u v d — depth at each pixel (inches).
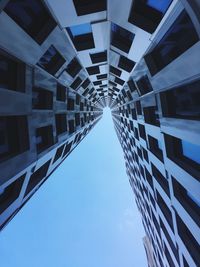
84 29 635.5
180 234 595.8
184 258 624.1
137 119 959.6
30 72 531.5
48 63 638.5
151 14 479.5
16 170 477.4
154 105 671.1
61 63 669.9
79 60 799.7
